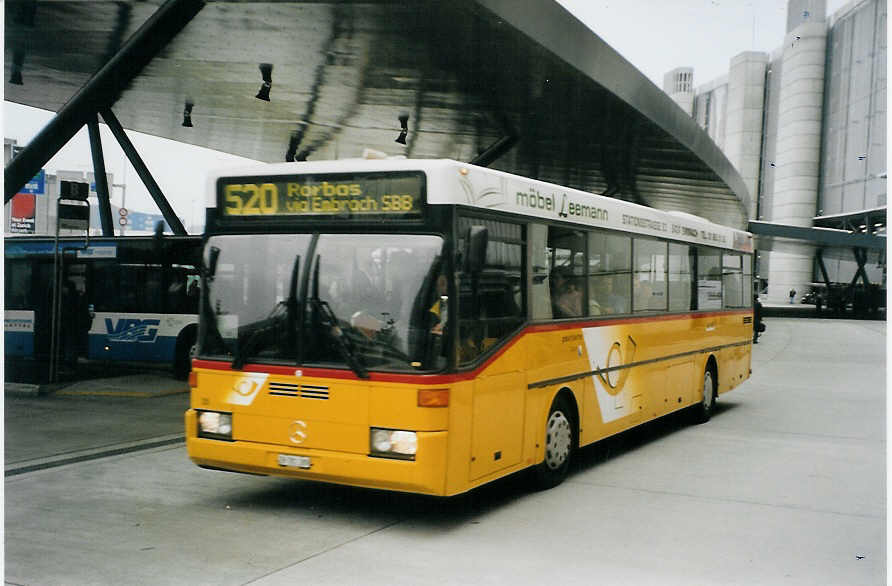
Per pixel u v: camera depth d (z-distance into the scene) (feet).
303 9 38.09
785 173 227.20
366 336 20.77
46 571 17.65
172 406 41.57
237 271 22.47
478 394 21.70
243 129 71.05
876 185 191.62
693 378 39.42
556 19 41.22
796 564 18.76
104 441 32.40
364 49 44.39
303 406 21.17
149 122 68.74
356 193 21.42
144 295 53.31
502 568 18.30
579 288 28.09
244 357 21.88
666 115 58.85
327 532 20.99
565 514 23.11
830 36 212.84
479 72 46.83
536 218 25.18
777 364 73.92
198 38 43.98
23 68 52.37
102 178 54.90
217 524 21.57
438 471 20.11
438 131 66.54
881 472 28.99
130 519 21.90
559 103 52.75
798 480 27.68
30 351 56.49
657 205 108.37
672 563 18.76
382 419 20.34
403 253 20.84
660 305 35.29
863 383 59.26
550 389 25.77
